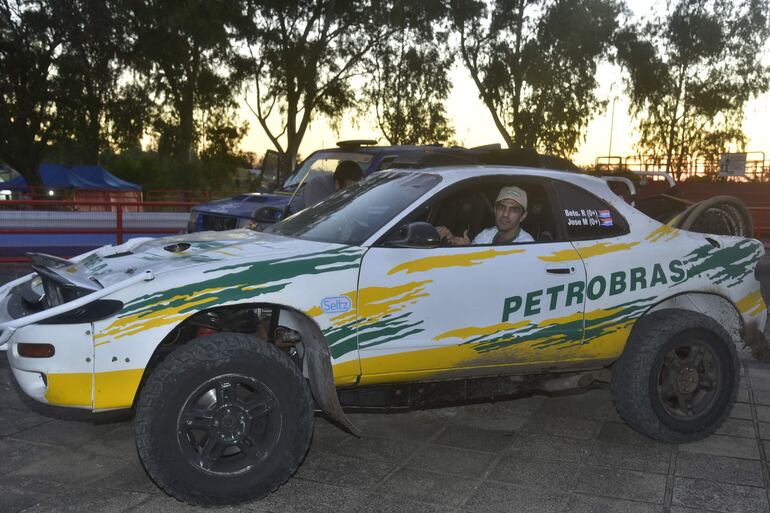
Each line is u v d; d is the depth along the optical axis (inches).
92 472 164.2
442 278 167.2
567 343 180.4
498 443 188.1
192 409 143.8
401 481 163.2
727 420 207.8
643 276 187.6
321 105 1649.9
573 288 179.8
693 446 187.9
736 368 191.8
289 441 150.2
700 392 191.8
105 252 185.2
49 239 589.6
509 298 173.3
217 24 1451.8
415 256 166.9
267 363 147.6
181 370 141.3
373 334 160.4
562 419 208.1
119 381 141.2
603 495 157.2
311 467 170.6
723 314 207.8
